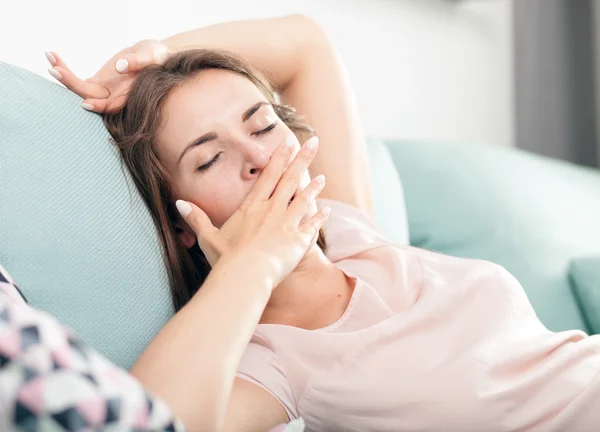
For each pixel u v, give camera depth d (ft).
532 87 7.94
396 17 7.30
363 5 7.03
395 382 3.10
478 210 5.49
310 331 3.28
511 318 3.39
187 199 3.46
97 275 3.03
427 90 7.66
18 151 2.93
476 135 8.15
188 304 2.82
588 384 3.06
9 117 2.96
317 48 4.67
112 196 3.23
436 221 5.52
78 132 3.24
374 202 5.16
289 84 4.69
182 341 2.62
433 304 3.33
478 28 8.07
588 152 8.29
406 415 3.07
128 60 3.59
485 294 3.45
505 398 3.05
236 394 3.04
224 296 2.79
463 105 8.00
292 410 3.18
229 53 3.66
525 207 5.51
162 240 3.50
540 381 3.13
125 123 3.49
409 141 6.22
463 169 5.83
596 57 8.27
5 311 1.75
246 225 3.16
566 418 3.01
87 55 5.29
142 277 3.23
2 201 2.82
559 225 5.42
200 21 5.94
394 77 7.34
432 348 3.20
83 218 3.05
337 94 4.62
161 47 3.82
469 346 3.20
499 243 5.27
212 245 3.19
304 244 3.15
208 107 3.32
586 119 8.25
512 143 8.45
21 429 1.60
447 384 3.04
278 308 3.53
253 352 3.27
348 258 3.92
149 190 3.47
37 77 3.25
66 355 1.76
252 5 6.25
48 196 2.96
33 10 4.98
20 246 2.82
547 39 7.92
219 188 3.34
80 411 1.67
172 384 2.49
